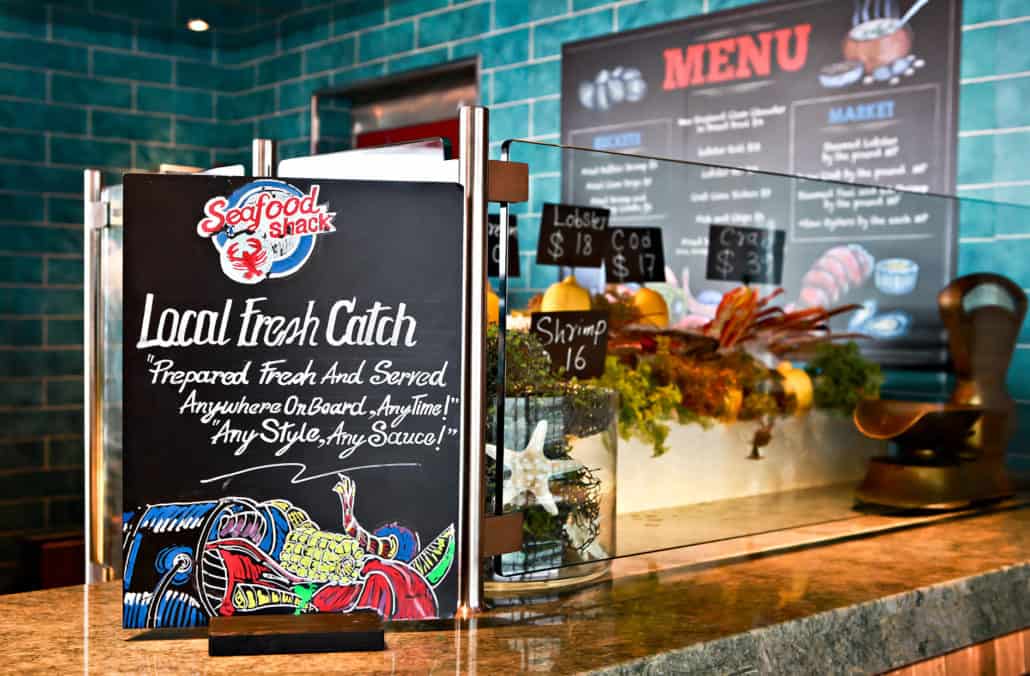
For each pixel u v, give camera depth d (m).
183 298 1.16
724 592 1.39
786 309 1.62
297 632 1.12
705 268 1.51
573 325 1.36
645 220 1.44
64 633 1.19
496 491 1.30
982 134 2.51
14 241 4.15
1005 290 1.95
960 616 1.47
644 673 1.12
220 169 1.45
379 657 1.12
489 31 3.66
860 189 1.71
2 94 4.12
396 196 1.21
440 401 1.21
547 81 3.50
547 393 1.34
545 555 1.36
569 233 1.36
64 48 4.27
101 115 4.36
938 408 1.85
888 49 2.68
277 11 4.43
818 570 1.51
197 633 1.20
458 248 1.22
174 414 1.16
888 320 1.78
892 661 1.38
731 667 1.20
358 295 1.20
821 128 2.83
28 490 4.18
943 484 1.87
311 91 4.30
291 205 1.18
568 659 1.11
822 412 1.69
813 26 2.84
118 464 1.91
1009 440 1.99
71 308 4.29
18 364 4.16
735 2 3.02
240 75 4.66
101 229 1.93
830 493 1.71
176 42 4.55
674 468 1.49
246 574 1.17
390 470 1.20
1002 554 1.63
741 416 1.57
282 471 1.18
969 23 2.53
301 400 1.18
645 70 3.24
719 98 3.06
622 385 1.42
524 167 1.29
